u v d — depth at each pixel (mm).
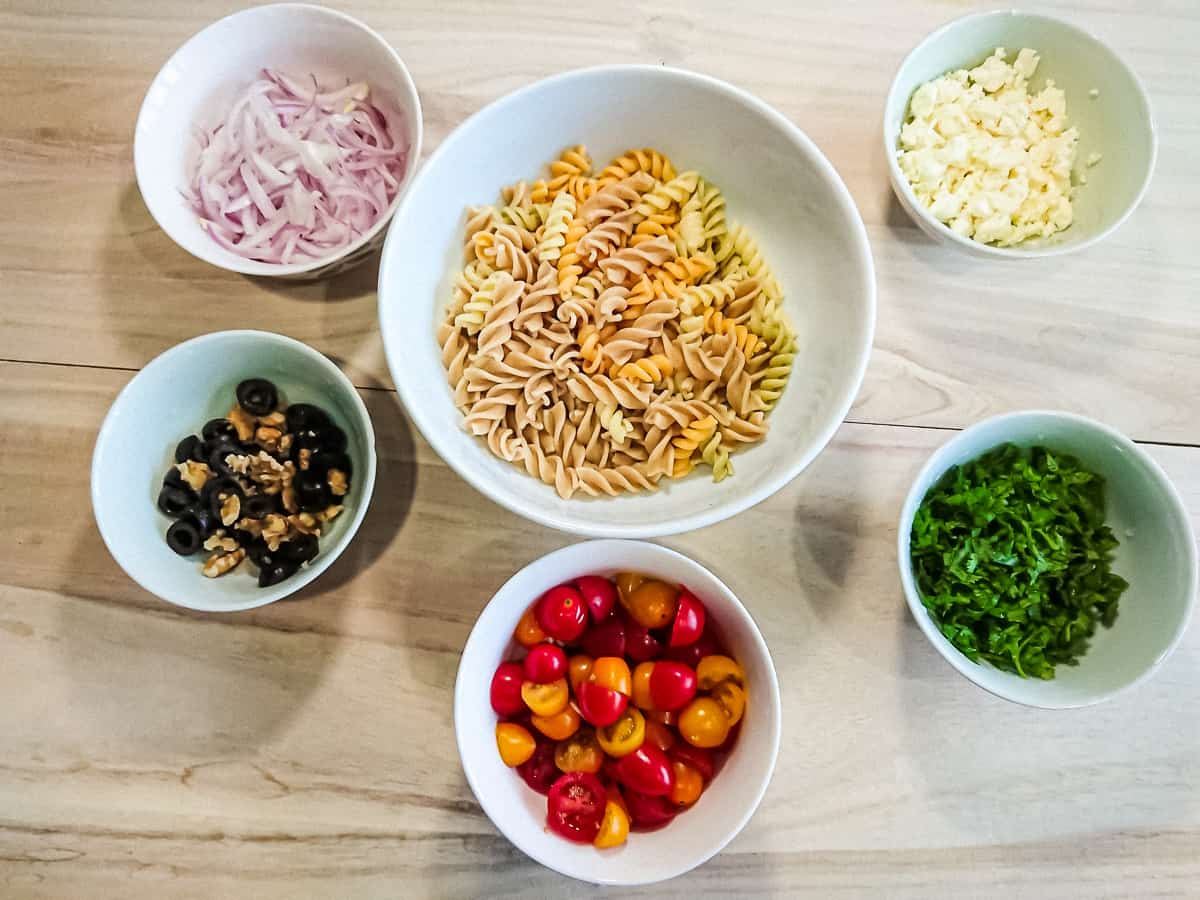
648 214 468
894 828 455
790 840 454
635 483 448
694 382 455
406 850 455
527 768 439
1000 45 478
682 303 454
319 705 464
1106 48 456
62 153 511
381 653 468
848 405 401
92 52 518
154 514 467
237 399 478
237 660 470
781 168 447
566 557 422
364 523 475
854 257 422
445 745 460
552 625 427
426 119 502
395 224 419
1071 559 448
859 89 501
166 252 501
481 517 476
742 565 471
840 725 460
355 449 481
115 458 446
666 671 420
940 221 470
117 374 496
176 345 494
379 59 473
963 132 478
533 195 473
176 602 432
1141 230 494
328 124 483
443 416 435
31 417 493
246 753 462
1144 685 464
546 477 445
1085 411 485
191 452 466
